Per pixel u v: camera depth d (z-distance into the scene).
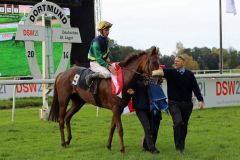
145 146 7.46
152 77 6.86
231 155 6.96
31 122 11.67
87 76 7.57
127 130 9.78
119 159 6.75
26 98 19.31
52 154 7.32
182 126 7.14
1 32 21.09
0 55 21.12
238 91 15.26
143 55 7.07
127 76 7.11
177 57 7.18
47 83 11.93
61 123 8.11
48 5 12.96
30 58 12.75
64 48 13.54
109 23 7.39
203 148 7.57
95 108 16.05
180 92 7.15
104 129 10.02
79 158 6.93
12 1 20.55
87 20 22.39
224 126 10.13
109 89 7.24
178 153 7.08
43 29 12.83
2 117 13.30
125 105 7.27
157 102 7.12
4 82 11.09
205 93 14.41
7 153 7.41
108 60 7.57
